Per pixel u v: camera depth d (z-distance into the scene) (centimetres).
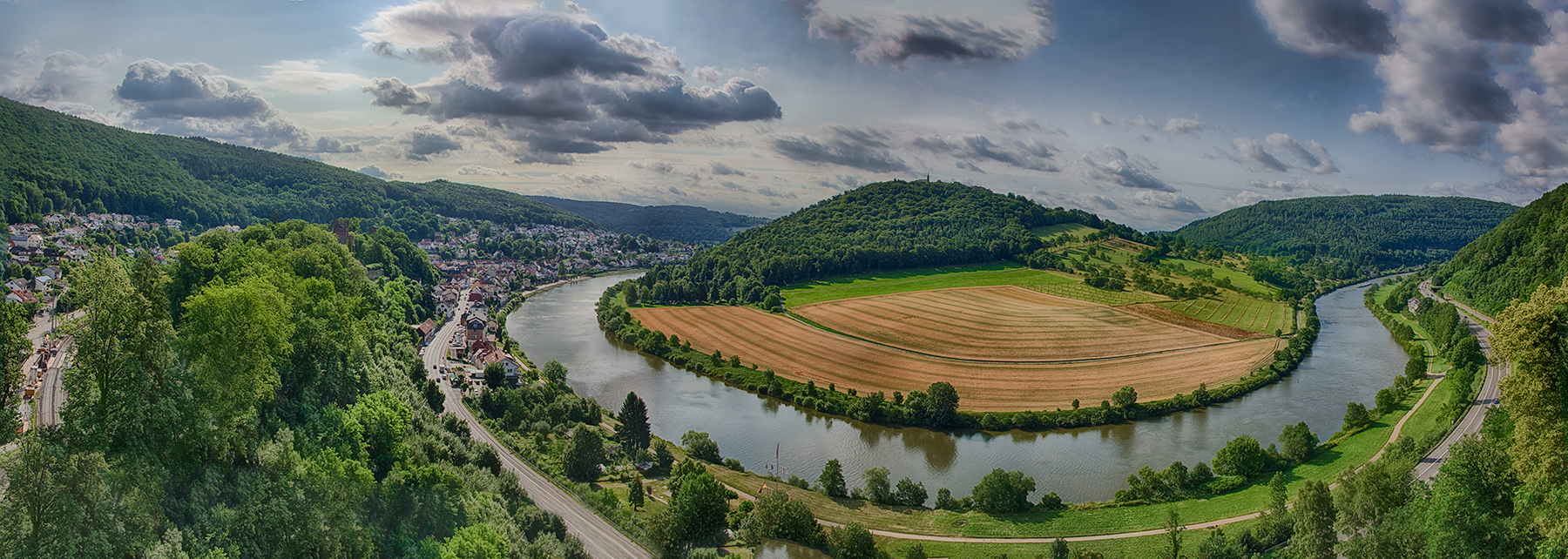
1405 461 8169
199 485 6034
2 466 5369
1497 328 5056
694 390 16788
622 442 12044
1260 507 9344
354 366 9606
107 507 5322
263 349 6806
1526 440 4791
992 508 9844
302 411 7894
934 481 11475
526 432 12631
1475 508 5316
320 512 6519
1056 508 9925
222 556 5672
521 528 8144
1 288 14975
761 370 17838
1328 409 14875
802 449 12938
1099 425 14100
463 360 17725
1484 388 13588
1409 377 15412
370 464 7881
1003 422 13938
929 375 17275
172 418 5950
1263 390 16275
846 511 9969
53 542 5066
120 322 5778
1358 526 6788
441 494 7731
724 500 9262
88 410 5631
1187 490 10250
